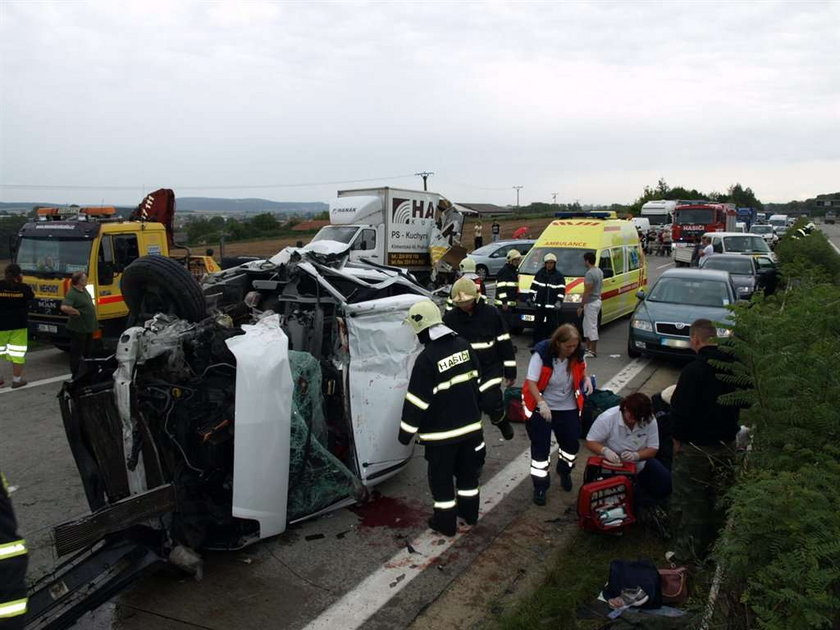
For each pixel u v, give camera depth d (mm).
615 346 12227
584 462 6469
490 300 16734
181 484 4246
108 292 10977
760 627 2783
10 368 10547
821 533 2697
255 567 4512
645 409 4957
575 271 12938
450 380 4777
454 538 4949
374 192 17859
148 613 3998
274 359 4457
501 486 5910
